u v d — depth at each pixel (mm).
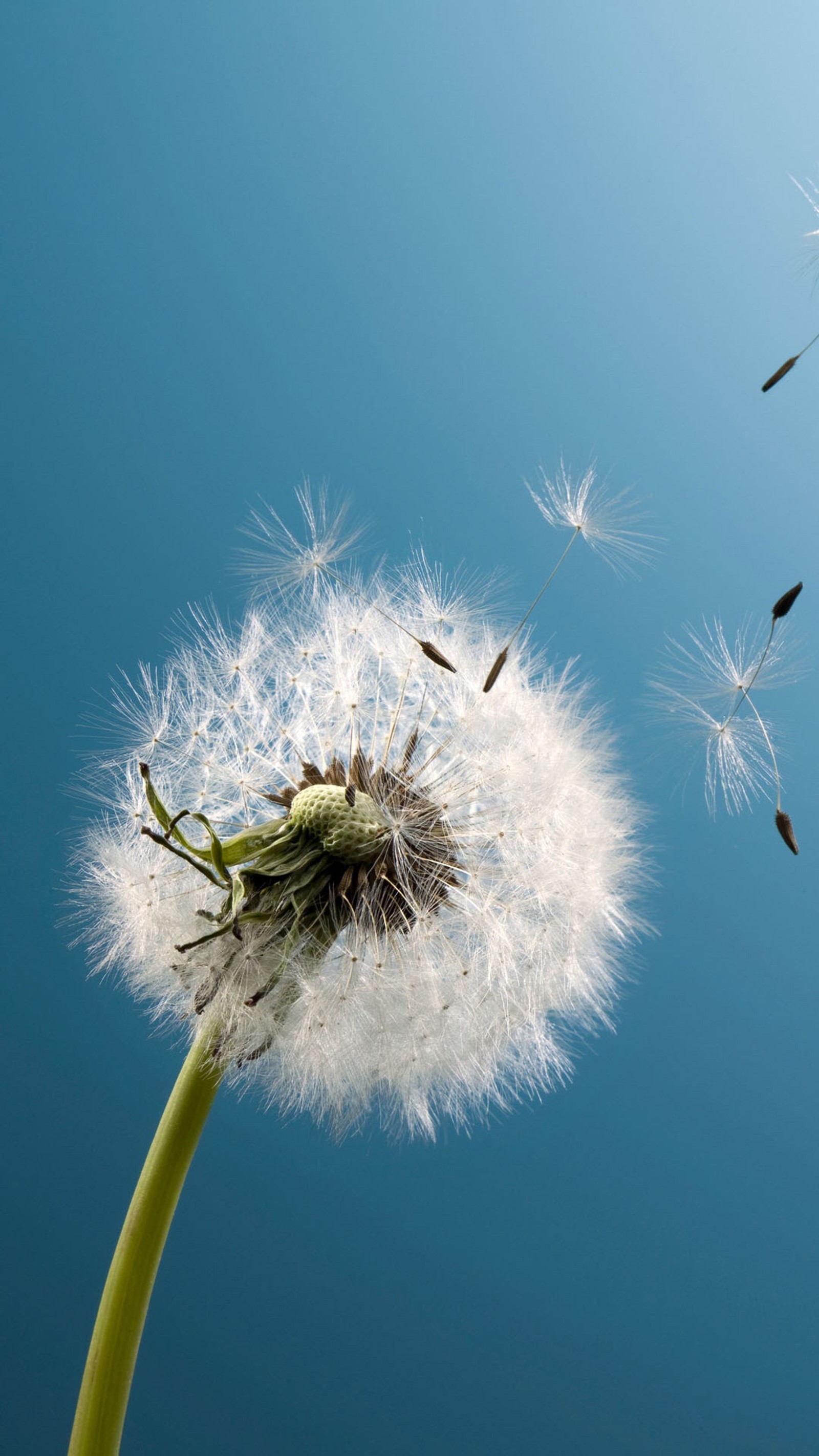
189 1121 171
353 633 188
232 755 184
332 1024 171
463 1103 179
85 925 182
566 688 193
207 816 181
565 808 183
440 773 181
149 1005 182
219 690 188
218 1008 169
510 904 179
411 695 184
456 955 177
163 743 185
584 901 180
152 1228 169
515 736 183
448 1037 176
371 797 175
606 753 189
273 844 170
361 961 173
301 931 171
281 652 189
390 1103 176
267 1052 172
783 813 172
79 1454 167
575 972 179
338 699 184
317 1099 173
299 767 183
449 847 177
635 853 188
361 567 196
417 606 189
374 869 172
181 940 175
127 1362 168
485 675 184
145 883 177
